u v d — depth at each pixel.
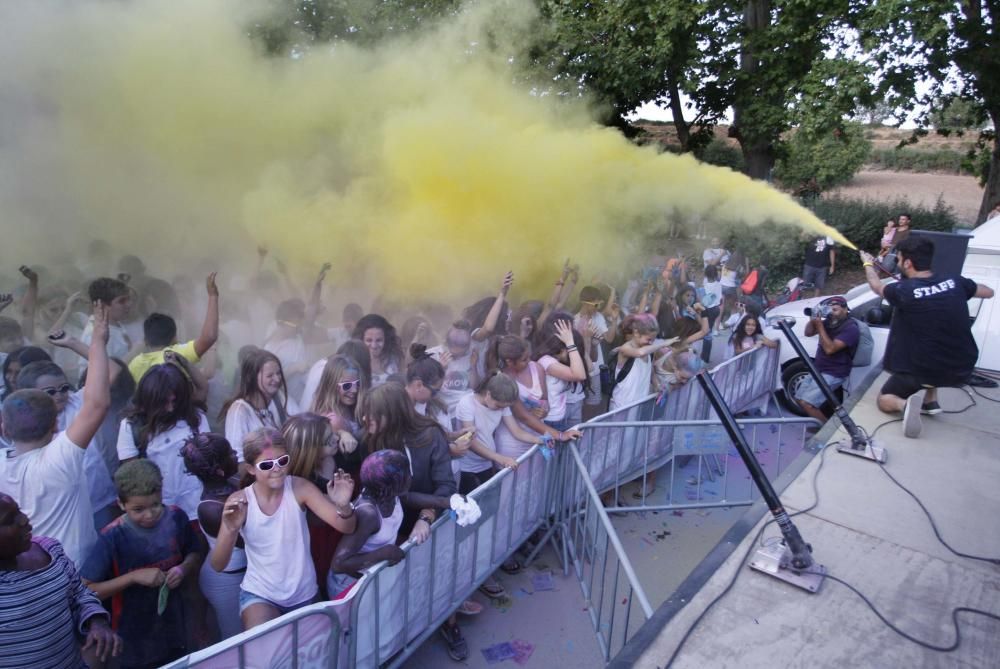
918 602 2.92
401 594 2.83
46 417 2.59
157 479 2.57
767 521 3.52
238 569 2.73
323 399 3.35
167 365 3.14
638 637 2.67
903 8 9.13
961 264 4.89
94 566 2.53
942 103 11.88
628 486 5.26
